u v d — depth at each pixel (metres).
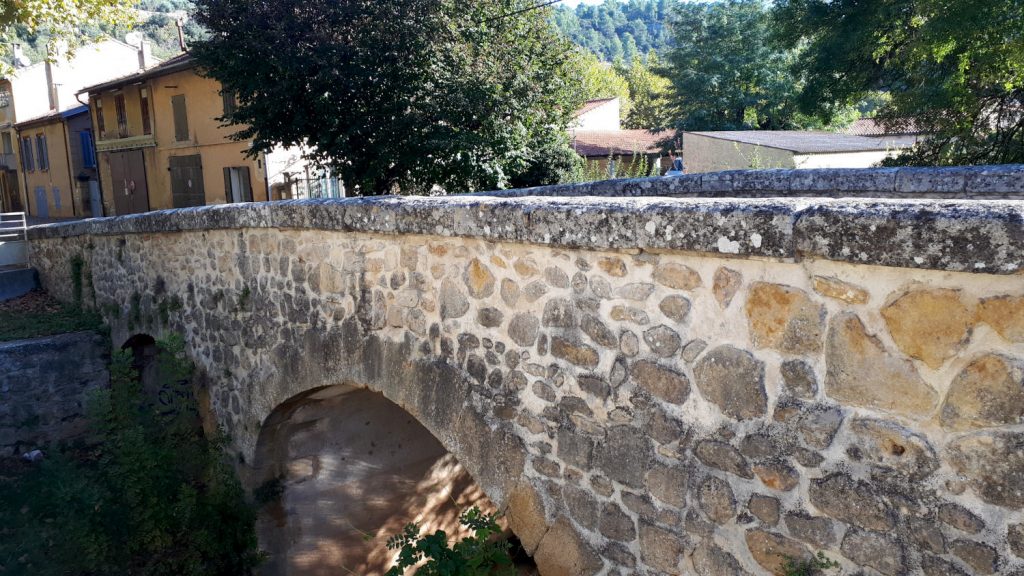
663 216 3.06
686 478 3.23
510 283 4.01
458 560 4.50
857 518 2.67
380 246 4.98
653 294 3.27
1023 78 10.35
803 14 12.84
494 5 13.97
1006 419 2.27
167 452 6.68
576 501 3.77
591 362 3.60
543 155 16.78
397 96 12.81
